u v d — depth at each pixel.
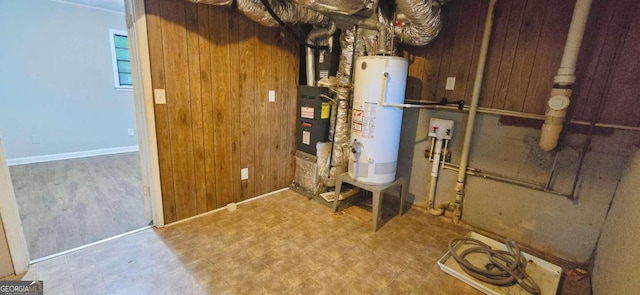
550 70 1.97
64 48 3.89
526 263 1.97
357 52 2.45
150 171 2.14
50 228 2.18
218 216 2.51
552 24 1.93
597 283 1.69
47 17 3.71
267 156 2.93
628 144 1.75
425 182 2.77
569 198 2.00
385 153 2.33
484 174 2.37
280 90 2.87
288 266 1.88
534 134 2.09
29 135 3.82
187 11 2.07
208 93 2.33
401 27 2.19
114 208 2.57
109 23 4.20
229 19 2.32
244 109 2.62
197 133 2.34
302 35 2.77
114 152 4.57
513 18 2.08
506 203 2.29
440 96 2.55
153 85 2.01
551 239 2.12
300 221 2.48
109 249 1.96
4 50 3.50
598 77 1.80
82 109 4.17
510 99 2.17
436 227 2.48
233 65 2.44
